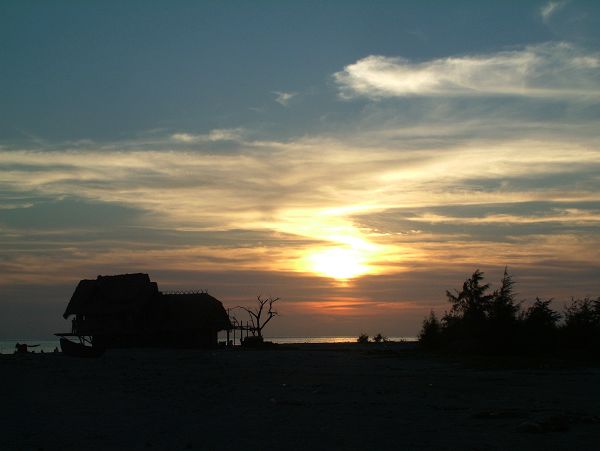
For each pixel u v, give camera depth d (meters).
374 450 14.76
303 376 36.09
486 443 15.47
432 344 75.06
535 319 61.34
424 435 16.64
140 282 88.50
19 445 15.26
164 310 89.62
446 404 23.11
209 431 17.28
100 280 89.88
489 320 62.31
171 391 27.59
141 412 20.94
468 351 62.22
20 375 35.72
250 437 16.39
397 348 86.44
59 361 49.75
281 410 21.42
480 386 30.06
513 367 44.38
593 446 15.03
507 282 63.38
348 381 32.72
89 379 33.50
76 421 18.95
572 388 29.19
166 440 15.95
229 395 26.03
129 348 83.94
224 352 72.69
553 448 14.81
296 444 15.48
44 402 23.58
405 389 28.50
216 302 92.81
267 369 41.84
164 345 87.19
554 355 56.78
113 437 16.34
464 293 70.56
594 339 57.97
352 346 99.19
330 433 16.97
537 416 19.48
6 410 21.34
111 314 86.19
